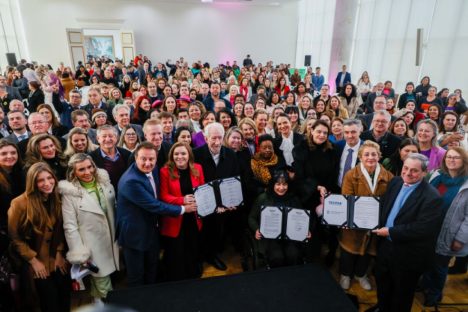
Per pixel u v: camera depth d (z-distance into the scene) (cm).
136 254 210
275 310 104
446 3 638
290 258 233
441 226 215
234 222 298
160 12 1514
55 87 439
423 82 659
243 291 112
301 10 1585
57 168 239
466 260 275
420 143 273
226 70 1304
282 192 243
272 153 281
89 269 207
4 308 207
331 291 113
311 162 267
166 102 422
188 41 1577
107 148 249
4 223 203
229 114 361
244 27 1602
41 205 189
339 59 1005
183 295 110
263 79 874
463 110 523
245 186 282
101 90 550
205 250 283
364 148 221
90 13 1447
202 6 1541
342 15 970
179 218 228
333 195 214
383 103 392
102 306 42
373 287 257
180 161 224
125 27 1498
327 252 309
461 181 209
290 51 1672
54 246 202
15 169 225
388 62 852
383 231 194
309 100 484
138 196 196
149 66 1351
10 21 1286
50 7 1400
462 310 233
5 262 197
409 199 187
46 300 204
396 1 812
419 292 252
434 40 675
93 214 207
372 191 222
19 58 1345
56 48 1451
